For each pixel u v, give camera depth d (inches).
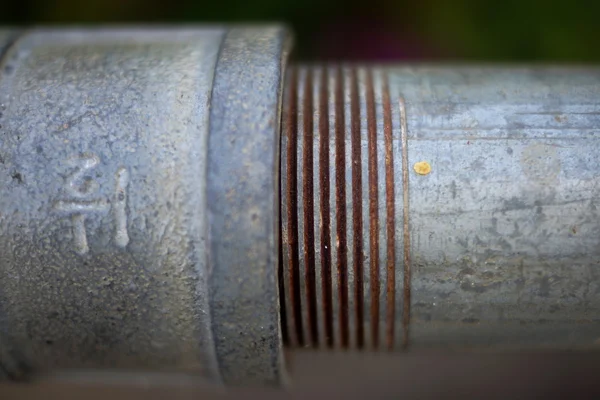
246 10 11.5
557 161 6.6
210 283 6.4
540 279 6.7
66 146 6.6
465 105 6.8
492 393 10.5
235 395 10.6
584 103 6.8
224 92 6.5
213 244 6.3
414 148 6.7
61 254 6.5
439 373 10.6
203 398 10.6
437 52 11.3
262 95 6.5
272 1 11.5
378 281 6.8
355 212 6.6
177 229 6.4
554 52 11.0
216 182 6.3
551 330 6.9
